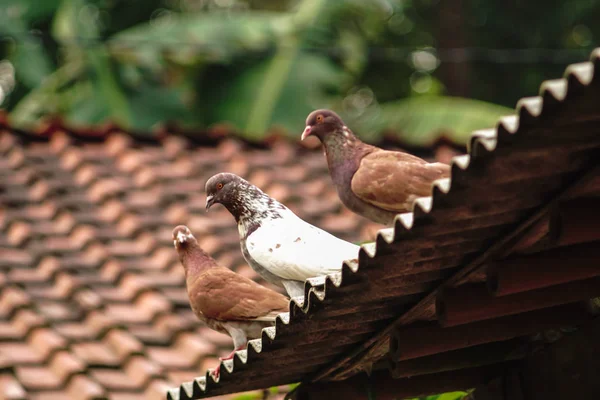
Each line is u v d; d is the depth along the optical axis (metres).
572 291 6.10
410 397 7.14
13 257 13.12
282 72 21.53
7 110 25.45
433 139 16.39
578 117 4.56
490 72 28.81
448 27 28.58
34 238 13.52
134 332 11.70
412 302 6.16
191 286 8.38
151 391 10.62
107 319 11.89
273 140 16.47
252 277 12.46
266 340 6.16
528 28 28.89
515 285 5.72
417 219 5.20
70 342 11.47
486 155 4.78
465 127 19.69
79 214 14.16
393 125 20.72
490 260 5.71
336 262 7.34
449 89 28.33
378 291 5.89
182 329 11.77
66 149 15.76
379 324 6.38
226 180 7.99
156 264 13.14
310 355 6.62
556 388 6.59
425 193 8.76
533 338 6.88
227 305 8.11
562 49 28.91
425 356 6.68
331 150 9.30
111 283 12.74
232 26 21.50
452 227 5.36
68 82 22.59
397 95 28.33
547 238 5.62
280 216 7.84
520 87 28.67
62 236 13.70
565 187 5.22
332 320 6.15
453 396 7.68
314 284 5.79
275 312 8.04
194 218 13.99
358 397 7.14
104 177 15.05
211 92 21.88
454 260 5.75
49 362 11.18
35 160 15.46
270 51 21.23
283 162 15.77
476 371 7.13
